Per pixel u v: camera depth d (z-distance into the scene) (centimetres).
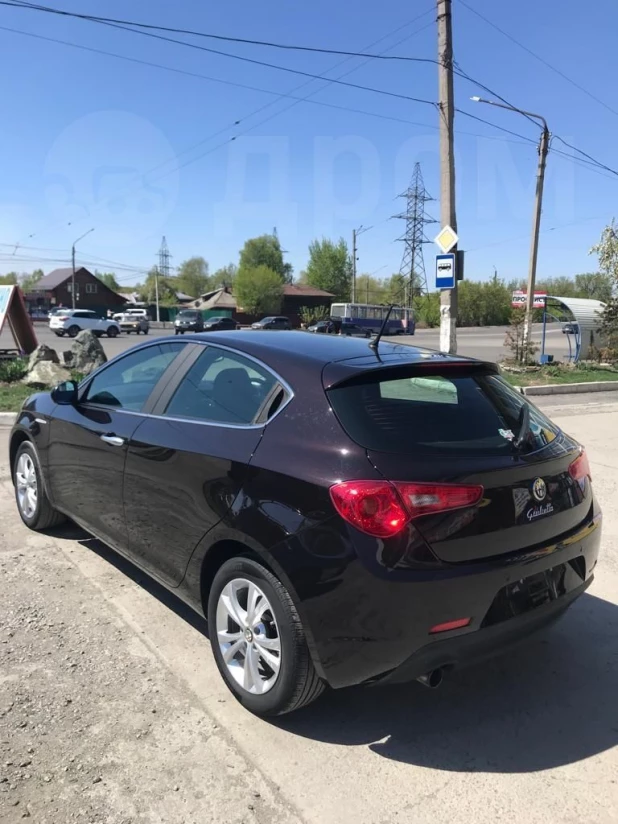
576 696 316
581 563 311
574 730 289
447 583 251
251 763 262
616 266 2086
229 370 336
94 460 401
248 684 288
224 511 290
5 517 534
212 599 306
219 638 304
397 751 272
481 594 260
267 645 280
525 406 329
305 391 292
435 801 245
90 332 1598
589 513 323
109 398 417
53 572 429
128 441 367
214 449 307
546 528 287
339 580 251
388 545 248
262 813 237
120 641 347
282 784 251
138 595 399
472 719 296
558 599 295
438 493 254
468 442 281
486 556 264
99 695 301
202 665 327
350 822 234
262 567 278
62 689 304
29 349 1752
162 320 8850
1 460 724
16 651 333
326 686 278
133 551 372
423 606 249
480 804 244
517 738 283
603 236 2109
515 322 2000
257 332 381
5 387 1310
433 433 279
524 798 247
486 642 268
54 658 329
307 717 294
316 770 259
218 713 292
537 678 331
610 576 459
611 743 281
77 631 355
